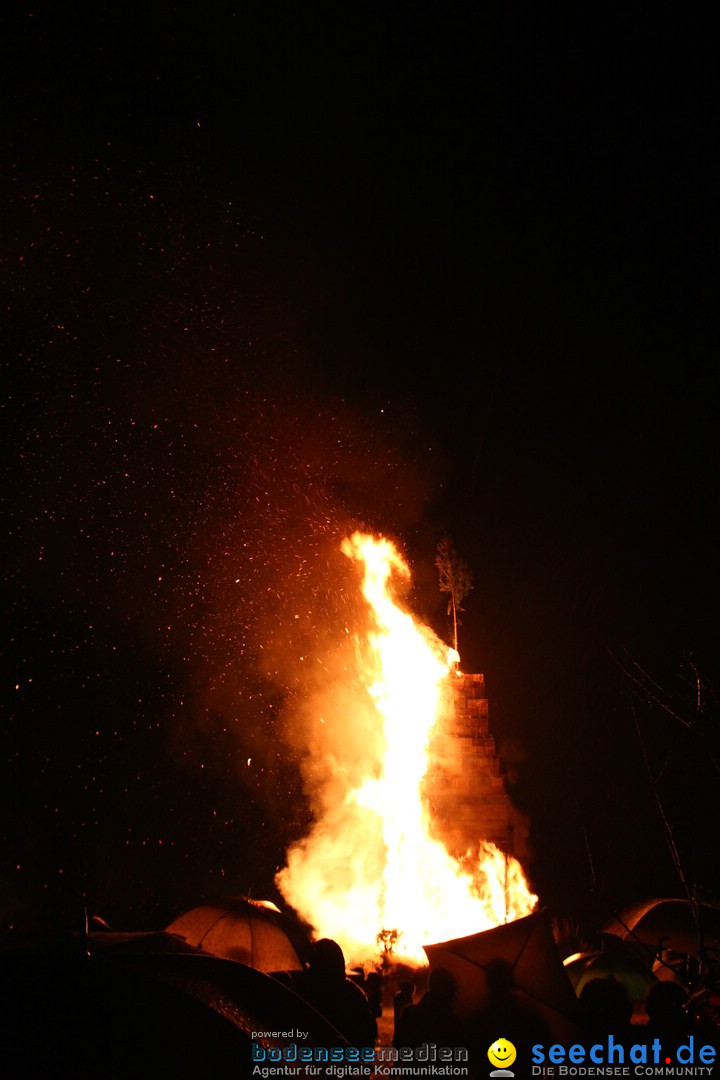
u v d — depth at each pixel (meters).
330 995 5.94
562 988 5.73
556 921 12.92
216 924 8.91
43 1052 3.71
